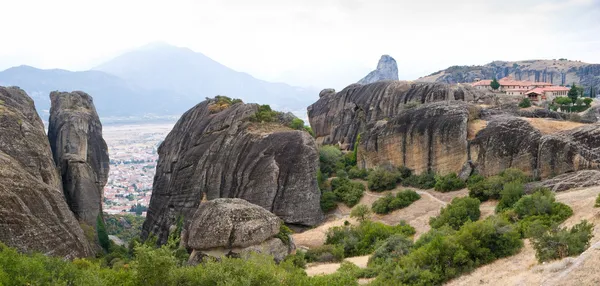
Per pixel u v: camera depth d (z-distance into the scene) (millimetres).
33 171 57062
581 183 48125
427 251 34375
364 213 58750
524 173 56719
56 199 48219
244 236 40625
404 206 61000
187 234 44594
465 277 31547
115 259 51938
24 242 40969
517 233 35156
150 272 25547
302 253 45906
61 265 29562
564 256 29125
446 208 52938
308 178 62250
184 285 26562
